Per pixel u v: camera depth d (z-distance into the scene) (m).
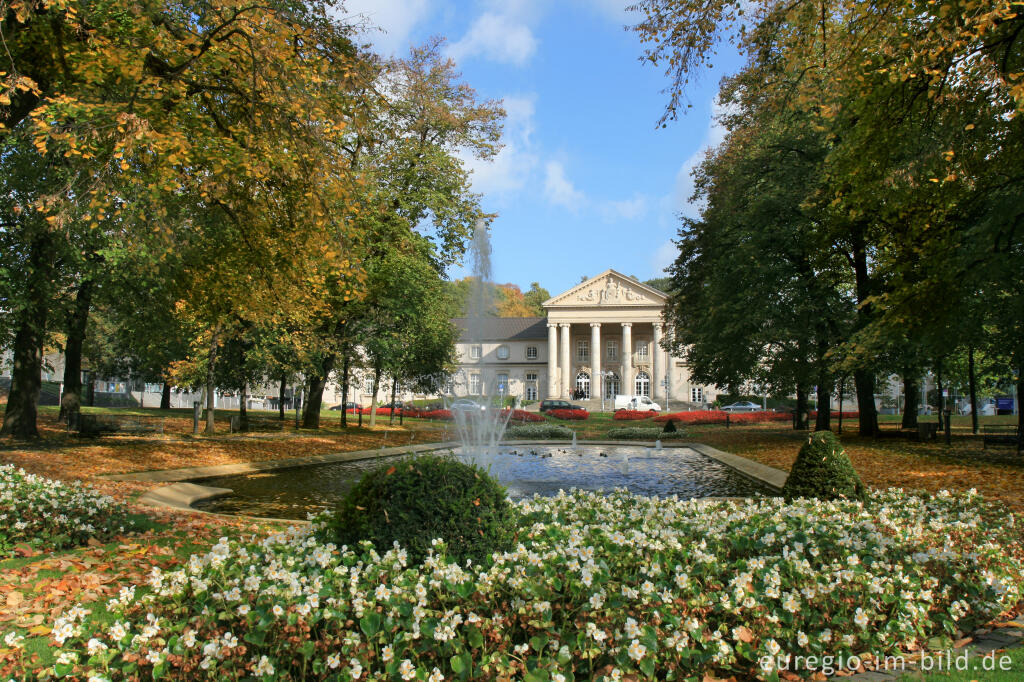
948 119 9.40
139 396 52.16
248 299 12.91
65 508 7.11
